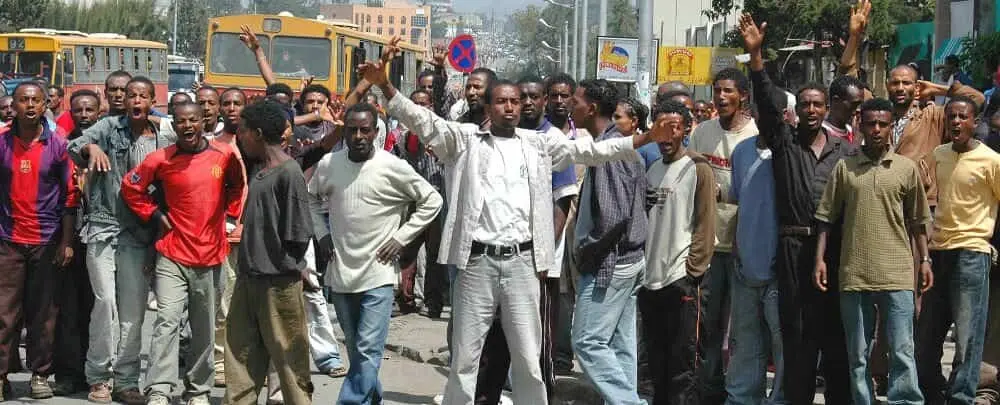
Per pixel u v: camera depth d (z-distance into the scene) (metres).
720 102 7.76
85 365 7.88
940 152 7.46
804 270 7.04
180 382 8.45
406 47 27.66
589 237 6.92
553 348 7.66
